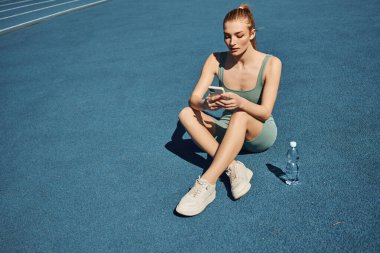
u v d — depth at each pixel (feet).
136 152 12.38
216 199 9.58
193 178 10.68
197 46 22.85
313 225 8.38
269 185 9.84
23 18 39.68
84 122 15.05
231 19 8.71
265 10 29.84
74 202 10.31
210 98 8.89
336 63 17.48
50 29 32.73
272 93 9.27
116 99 16.81
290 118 13.11
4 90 19.61
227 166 9.14
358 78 15.60
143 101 16.25
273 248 7.95
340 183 9.56
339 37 21.01
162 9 35.91
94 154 12.61
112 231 9.09
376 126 11.89
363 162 10.25
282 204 9.14
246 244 8.15
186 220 9.09
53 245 8.91
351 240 7.86
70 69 21.66
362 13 25.17
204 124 9.98
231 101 8.57
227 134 8.89
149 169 11.35
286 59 18.80
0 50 27.58
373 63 16.90
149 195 10.19
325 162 10.46
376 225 8.14
